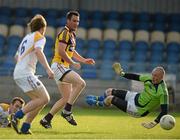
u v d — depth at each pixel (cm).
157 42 6975
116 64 2964
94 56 6744
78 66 2962
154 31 7112
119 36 7019
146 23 7356
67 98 2998
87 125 3428
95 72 6231
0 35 6819
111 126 3406
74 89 2969
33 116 2578
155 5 7681
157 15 7488
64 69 2969
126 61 6756
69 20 2986
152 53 6869
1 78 5872
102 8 7619
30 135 2552
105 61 6581
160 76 2845
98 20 7294
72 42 3003
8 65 6241
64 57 2941
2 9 7294
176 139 2575
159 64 6394
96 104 3020
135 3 7669
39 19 2542
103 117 4297
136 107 2928
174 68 6259
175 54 6906
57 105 2994
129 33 7012
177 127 3381
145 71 6359
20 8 7331
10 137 2431
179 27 7381
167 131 3061
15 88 5834
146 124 2812
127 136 2669
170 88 5681
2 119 2922
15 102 2881
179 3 7694
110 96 2991
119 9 7650
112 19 7338
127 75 2941
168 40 7069
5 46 6744
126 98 2991
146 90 2903
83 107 5694
